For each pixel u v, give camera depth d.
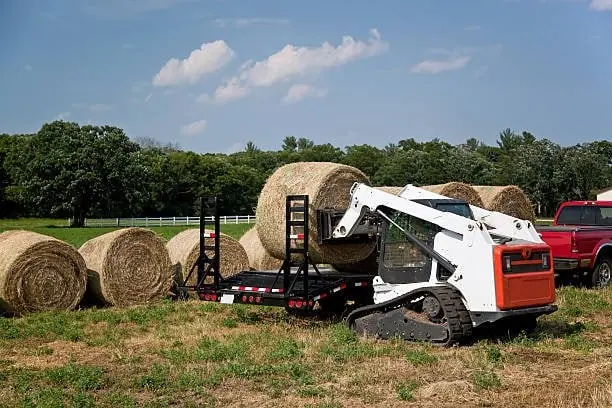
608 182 54.66
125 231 12.94
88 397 6.61
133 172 57.62
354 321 9.91
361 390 6.75
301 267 10.20
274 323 10.95
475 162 63.06
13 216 66.00
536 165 53.81
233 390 6.87
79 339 9.80
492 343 9.06
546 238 14.50
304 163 11.48
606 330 10.06
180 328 10.53
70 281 12.19
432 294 8.95
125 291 12.86
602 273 14.73
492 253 8.69
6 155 66.88
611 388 6.60
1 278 11.60
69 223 55.25
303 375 7.32
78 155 55.69
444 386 6.80
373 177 66.75
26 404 6.34
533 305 8.91
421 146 90.50
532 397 6.47
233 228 41.47
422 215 9.30
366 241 11.07
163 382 7.12
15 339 9.83
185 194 66.94
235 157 90.94
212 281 13.98
